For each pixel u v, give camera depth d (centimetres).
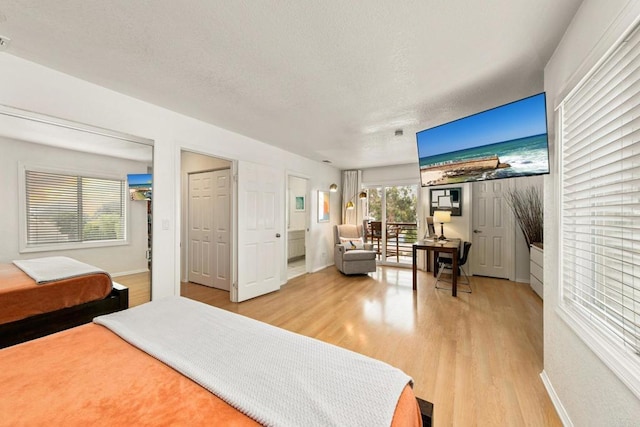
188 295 372
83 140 211
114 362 100
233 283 350
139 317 140
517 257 453
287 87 215
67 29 148
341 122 296
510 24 140
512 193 455
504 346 231
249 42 158
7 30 148
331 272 527
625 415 98
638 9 87
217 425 71
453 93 223
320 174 552
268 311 317
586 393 126
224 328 129
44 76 188
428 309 321
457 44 158
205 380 87
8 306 168
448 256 480
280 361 101
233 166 349
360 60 176
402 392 86
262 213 384
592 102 126
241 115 278
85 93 208
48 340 117
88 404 78
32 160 189
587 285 134
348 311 316
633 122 99
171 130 267
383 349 227
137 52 170
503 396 168
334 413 74
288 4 127
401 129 320
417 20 138
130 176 239
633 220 104
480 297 367
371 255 489
